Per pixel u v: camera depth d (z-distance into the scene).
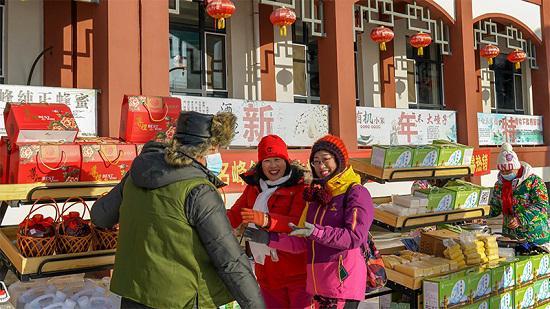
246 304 1.92
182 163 1.95
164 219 1.91
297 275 3.00
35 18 7.33
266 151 3.02
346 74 8.34
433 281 3.66
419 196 4.28
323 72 8.52
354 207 2.72
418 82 12.00
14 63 7.18
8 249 2.67
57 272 2.48
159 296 1.89
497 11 11.02
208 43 9.23
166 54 6.61
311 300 3.02
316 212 2.88
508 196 4.87
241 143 7.44
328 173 2.87
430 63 12.28
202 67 9.13
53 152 2.78
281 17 7.54
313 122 8.16
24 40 7.25
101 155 2.94
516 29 11.62
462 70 10.10
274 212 3.02
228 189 6.98
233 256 1.91
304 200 2.96
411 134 9.52
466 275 3.86
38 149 2.74
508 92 13.66
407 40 11.84
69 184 2.78
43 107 2.92
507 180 4.91
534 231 4.77
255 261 3.11
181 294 1.90
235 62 9.29
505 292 4.25
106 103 6.16
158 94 6.51
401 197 4.25
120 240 2.03
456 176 4.61
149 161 2.00
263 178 3.17
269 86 9.59
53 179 2.78
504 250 4.57
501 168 4.87
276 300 3.05
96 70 6.52
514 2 11.40
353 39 8.45
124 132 3.28
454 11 10.17
